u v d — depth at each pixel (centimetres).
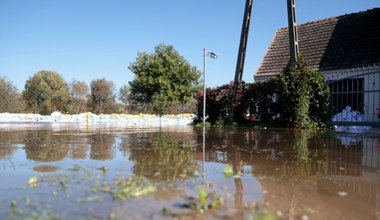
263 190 257
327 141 652
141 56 3512
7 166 352
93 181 275
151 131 1048
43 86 4259
